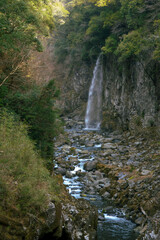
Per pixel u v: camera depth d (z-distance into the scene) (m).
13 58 13.19
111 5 33.41
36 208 5.98
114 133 29.98
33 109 11.38
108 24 32.19
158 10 23.94
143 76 26.27
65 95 49.72
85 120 42.44
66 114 48.72
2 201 5.46
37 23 11.98
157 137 22.72
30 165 7.18
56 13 24.52
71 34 45.62
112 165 16.09
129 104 29.17
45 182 7.10
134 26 26.69
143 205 10.12
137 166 15.16
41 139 11.50
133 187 11.97
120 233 8.88
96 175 14.87
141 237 8.23
